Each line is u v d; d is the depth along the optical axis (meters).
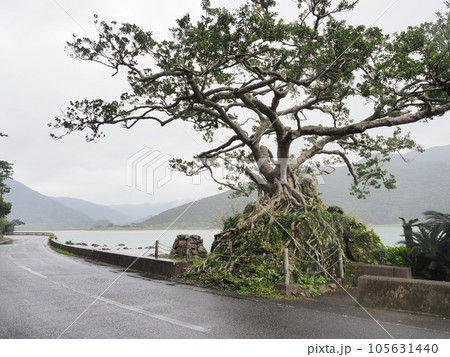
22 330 4.73
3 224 62.91
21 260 16.55
